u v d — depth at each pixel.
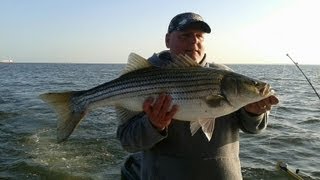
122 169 1.27
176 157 0.91
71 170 2.18
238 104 0.87
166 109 0.85
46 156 2.41
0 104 4.88
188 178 0.90
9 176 2.10
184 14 0.99
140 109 0.90
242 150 2.54
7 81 10.56
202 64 1.00
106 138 2.86
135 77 0.91
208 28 0.97
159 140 0.87
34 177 2.09
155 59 1.01
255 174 2.07
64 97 0.96
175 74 0.88
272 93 0.88
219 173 0.91
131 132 0.89
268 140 2.79
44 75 15.34
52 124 3.42
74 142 2.74
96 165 2.27
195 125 0.87
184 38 0.98
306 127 3.37
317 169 2.16
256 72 20.17
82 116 0.95
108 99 0.93
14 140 2.80
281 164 1.47
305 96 6.46
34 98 5.68
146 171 0.98
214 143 0.92
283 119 3.80
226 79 0.87
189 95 0.87
